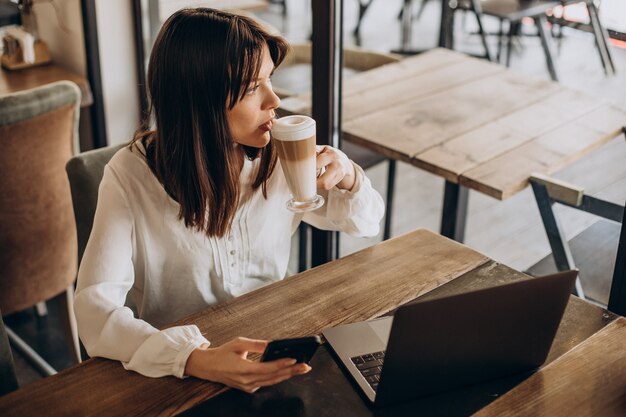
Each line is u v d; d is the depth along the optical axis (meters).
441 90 2.82
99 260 1.39
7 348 1.45
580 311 1.40
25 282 2.26
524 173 2.18
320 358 1.26
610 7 2.41
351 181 1.58
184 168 1.38
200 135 1.35
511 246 2.78
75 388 1.18
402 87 2.87
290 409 1.14
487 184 2.12
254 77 1.31
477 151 2.33
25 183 2.12
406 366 1.10
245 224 1.55
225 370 1.16
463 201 2.67
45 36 3.13
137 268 1.53
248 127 1.36
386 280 1.49
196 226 1.46
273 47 1.37
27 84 2.85
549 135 2.40
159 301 1.56
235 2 3.38
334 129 2.19
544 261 2.46
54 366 2.50
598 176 2.13
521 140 2.39
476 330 1.11
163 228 1.47
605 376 1.22
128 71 3.03
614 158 2.22
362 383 1.18
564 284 1.12
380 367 1.22
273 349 1.11
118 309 1.31
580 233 2.11
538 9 2.90
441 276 1.50
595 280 2.04
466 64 3.07
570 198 2.08
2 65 3.01
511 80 2.88
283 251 1.68
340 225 1.65
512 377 1.22
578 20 2.63
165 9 2.89
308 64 2.92
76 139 2.27
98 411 1.13
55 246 2.28
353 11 5.69
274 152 1.48
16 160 2.07
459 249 1.61
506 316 1.12
